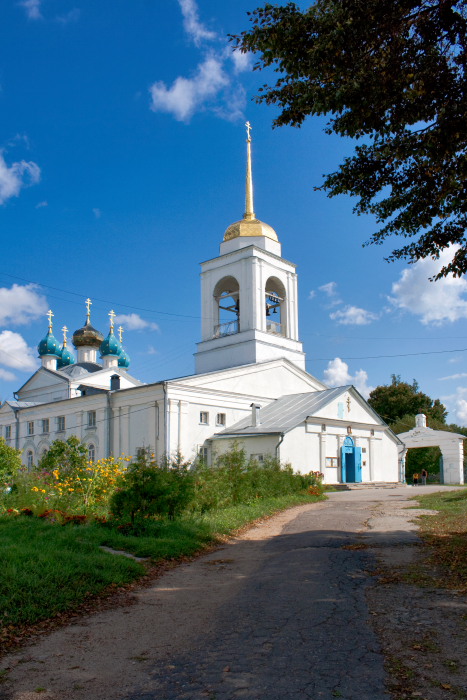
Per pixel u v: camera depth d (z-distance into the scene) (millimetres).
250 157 46281
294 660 5645
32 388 52344
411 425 62344
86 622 7324
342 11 10125
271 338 42719
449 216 12234
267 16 10664
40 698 5066
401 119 10875
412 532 13703
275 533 14977
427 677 5121
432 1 10312
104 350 56656
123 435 37906
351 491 32344
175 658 5934
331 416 37531
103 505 16188
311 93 10688
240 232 43906
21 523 13164
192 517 15289
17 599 7520
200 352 44219
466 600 7488
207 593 8742
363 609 7293
